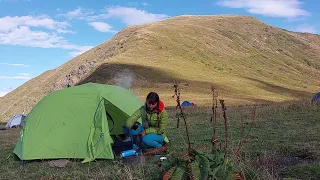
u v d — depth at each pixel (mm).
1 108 87062
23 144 9258
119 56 75875
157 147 8617
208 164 5352
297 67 119125
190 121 15984
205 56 94188
